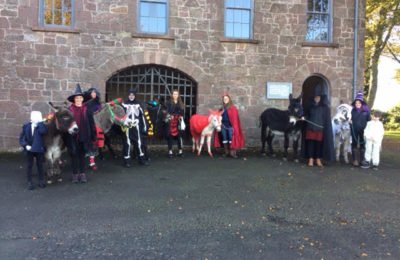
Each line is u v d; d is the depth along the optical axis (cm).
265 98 1283
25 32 1126
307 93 1438
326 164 1042
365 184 823
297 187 780
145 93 1236
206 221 564
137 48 1193
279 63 1291
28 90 1133
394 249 473
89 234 508
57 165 806
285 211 620
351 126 1030
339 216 601
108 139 1033
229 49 1255
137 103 947
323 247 476
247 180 828
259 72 1277
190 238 498
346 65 1338
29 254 443
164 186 762
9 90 1122
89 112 785
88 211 603
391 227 556
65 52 1151
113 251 454
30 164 730
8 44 1118
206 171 909
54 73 1146
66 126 713
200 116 1138
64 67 1151
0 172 866
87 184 768
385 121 3025
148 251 455
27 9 1125
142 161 965
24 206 625
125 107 924
